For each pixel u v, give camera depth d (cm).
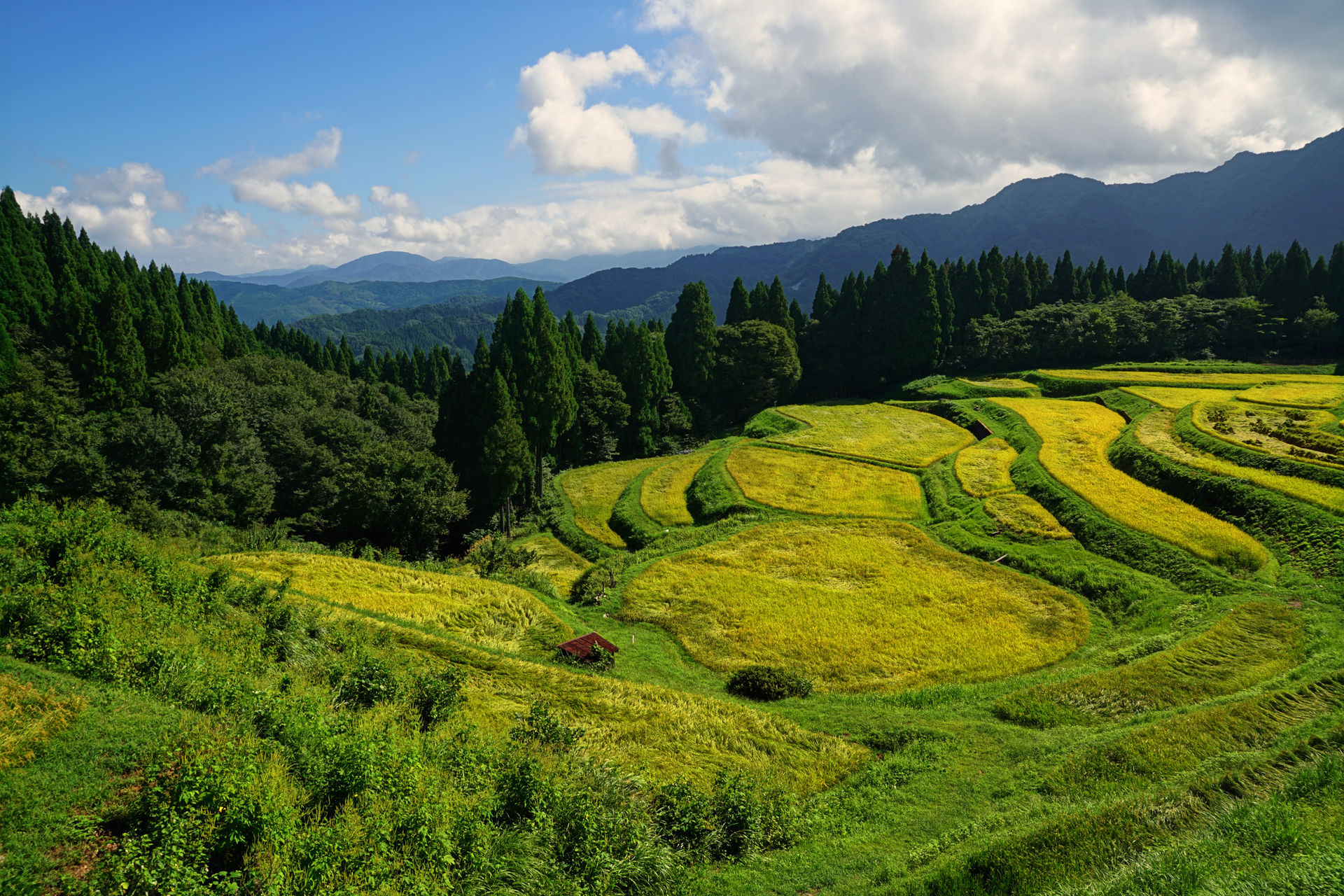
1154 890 1125
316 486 6078
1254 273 12331
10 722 1280
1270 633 2938
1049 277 12988
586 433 8506
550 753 1867
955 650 3356
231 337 10356
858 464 6756
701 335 9738
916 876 1376
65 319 6900
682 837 1636
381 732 1608
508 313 7662
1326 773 1500
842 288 11619
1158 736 2044
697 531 5353
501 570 4669
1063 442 6291
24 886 951
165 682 1608
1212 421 5875
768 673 3033
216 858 1102
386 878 1117
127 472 4850
